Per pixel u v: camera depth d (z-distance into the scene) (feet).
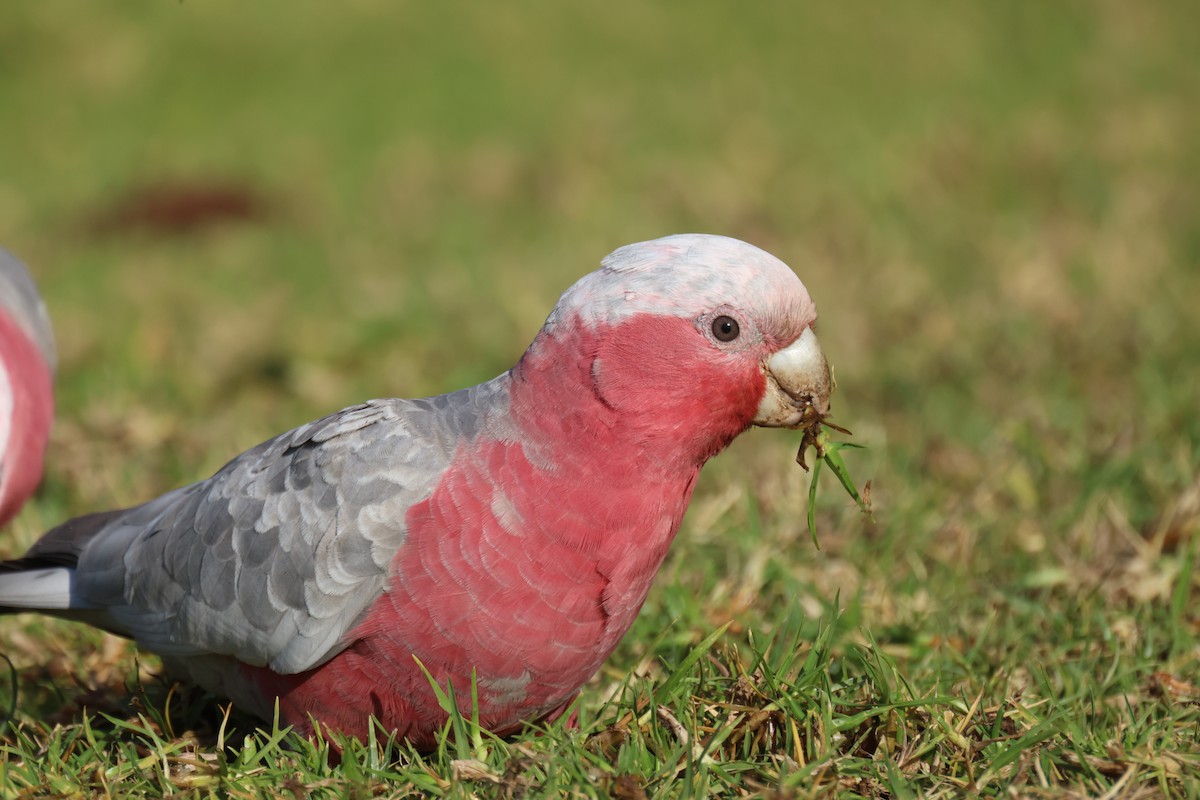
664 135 76.13
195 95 86.17
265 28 93.30
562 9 97.04
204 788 20.62
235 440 38.01
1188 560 26.04
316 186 72.08
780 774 19.54
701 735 21.04
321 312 52.54
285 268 60.13
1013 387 40.04
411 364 45.73
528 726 22.13
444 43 92.02
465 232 63.36
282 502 21.07
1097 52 87.51
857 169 67.92
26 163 78.23
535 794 19.29
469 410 21.22
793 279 20.38
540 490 20.12
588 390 20.15
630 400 20.04
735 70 87.66
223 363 47.01
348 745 20.74
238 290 57.21
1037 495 32.04
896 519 30.40
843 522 30.94
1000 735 21.36
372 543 20.30
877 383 41.88
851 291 50.44
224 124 81.87
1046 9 94.27
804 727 20.90
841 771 19.86
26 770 20.75
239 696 22.85
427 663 20.47
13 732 23.11
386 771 20.34
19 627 27.17
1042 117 74.84
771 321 20.13
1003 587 28.07
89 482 34.86
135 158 77.30
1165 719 22.06
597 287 20.35
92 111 84.69
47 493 34.12
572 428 20.17
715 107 80.53
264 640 21.11
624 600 20.79
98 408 40.42
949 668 24.85
